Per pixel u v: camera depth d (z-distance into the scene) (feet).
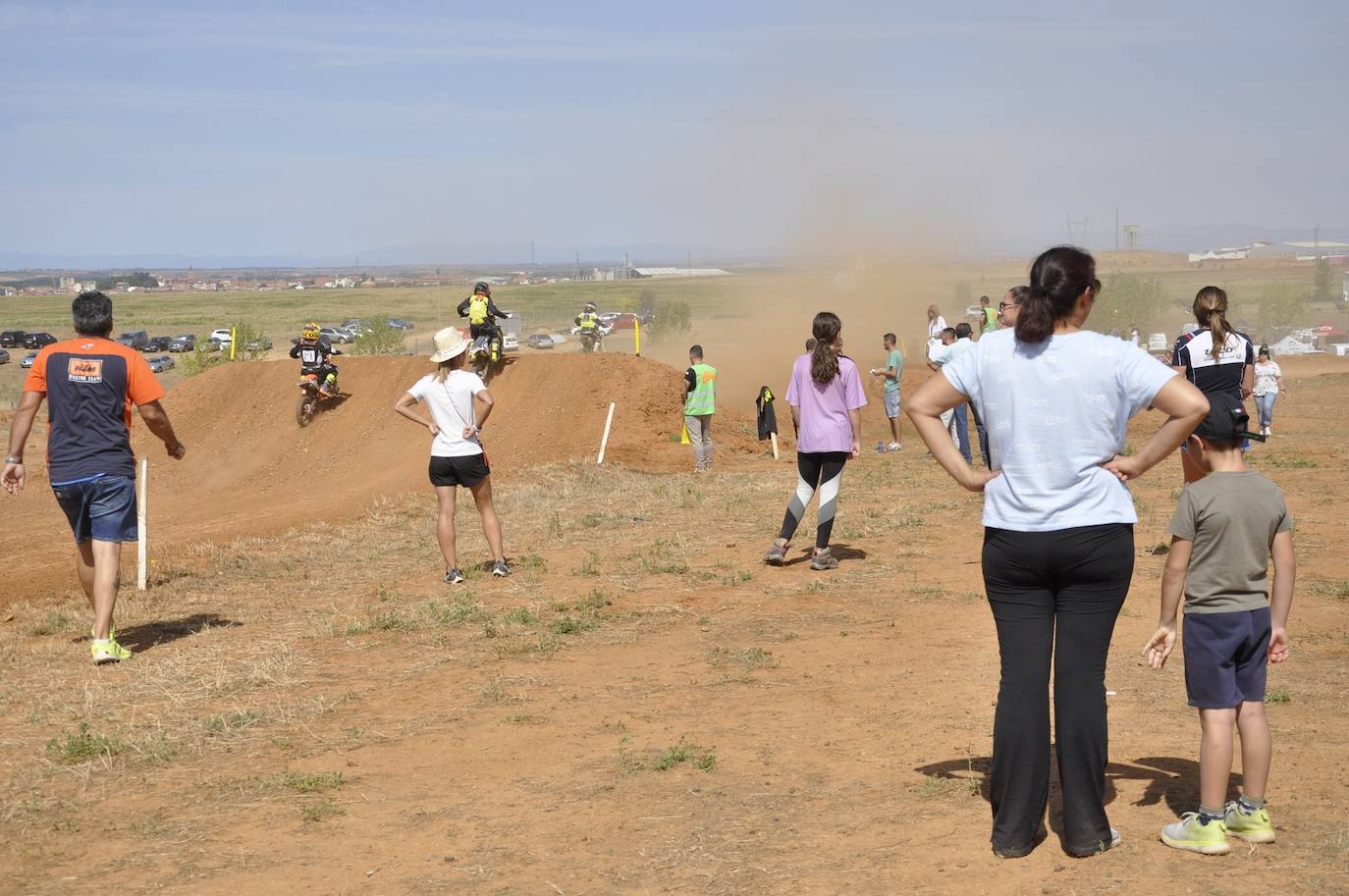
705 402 57.88
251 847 14.17
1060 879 12.51
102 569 24.25
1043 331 12.72
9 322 423.23
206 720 19.58
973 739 17.57
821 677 21.53
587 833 14.38
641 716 19.40
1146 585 28.84
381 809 15.47
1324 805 14.29
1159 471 51.75
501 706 20.34
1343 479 47.26
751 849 13.73
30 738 18.94
